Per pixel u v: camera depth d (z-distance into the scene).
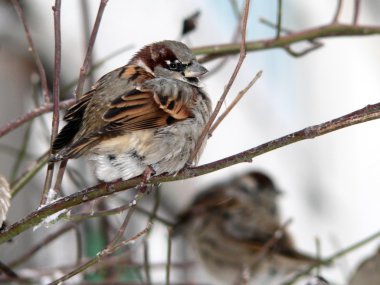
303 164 13.84
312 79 13.59
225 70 13.34
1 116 12.81
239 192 13.97
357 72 13.57
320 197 13.62
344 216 13.40
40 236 12.75
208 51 9.57
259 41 9.68
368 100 13.47
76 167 11.78
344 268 13.07
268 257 13.36
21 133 12.73
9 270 8.73
